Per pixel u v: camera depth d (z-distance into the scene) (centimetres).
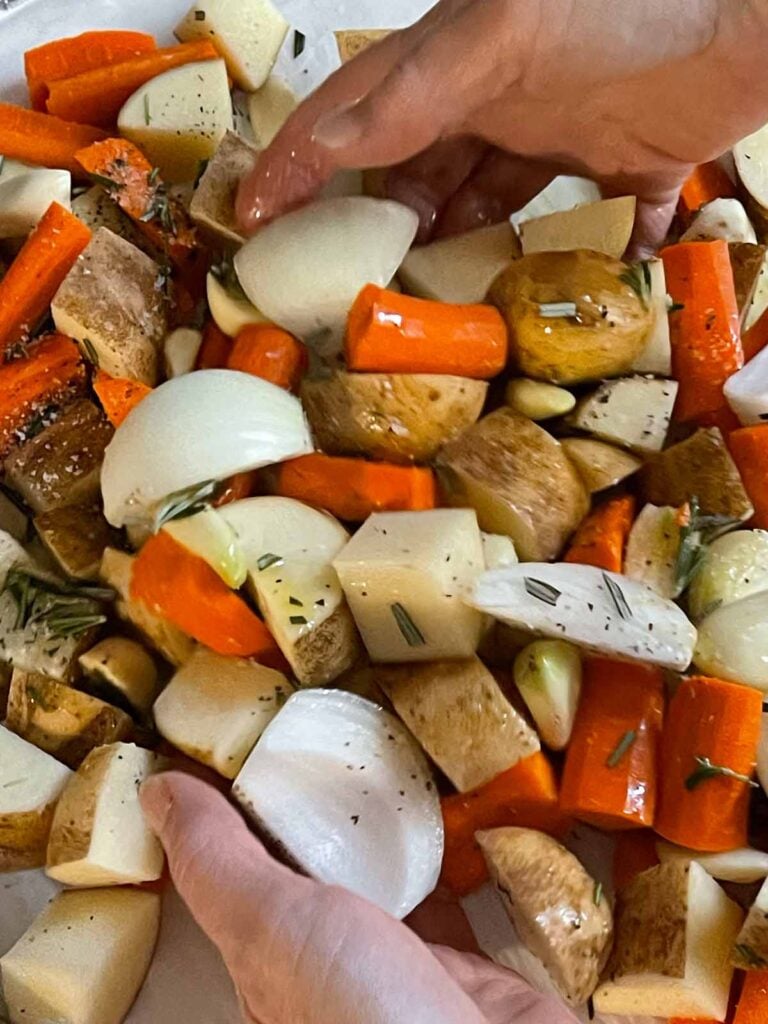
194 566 33
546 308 35
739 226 40
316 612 33
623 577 34
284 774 32
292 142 34
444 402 35
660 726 33
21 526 37
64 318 36
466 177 39
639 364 36
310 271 35
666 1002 31
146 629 34
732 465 35
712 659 34
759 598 34
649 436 36
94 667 34
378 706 33
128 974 32
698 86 34
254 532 34
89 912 32
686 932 30
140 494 33
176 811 30
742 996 31
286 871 29
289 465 35
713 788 32
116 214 39
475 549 33
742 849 33
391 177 38
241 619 33
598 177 39
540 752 33
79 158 38
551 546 35
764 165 41
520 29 32
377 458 35
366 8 45
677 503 36
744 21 33
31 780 32
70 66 40
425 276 38
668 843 33
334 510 35
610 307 35
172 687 34
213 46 41
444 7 33
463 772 32
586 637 33
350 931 27
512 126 36
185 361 37
